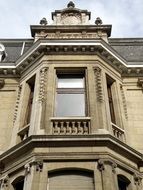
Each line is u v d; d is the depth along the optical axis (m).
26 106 16.80
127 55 20.89
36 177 12.34
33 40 21.86
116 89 17.44
